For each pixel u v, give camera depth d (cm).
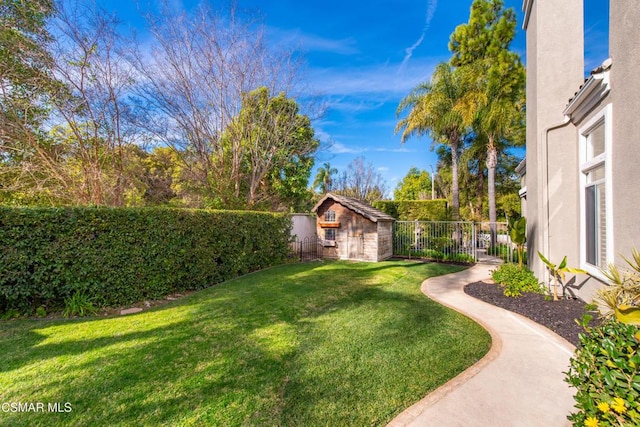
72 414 274
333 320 521
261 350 402
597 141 543
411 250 1400
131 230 627
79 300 557
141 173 1211
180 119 1135
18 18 769
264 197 1462
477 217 2108
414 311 571
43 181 795
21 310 532
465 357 386
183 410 280
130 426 260
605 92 459
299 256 1355
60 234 545
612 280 326
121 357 379
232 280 858
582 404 190
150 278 654
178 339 436
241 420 267
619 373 179
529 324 501
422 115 1555
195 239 767
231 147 1305
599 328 229
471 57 1677
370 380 331
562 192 643
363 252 1288
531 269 781
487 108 1431
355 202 1409
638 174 378
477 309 586
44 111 822
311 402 292
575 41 646
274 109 1381
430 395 304
